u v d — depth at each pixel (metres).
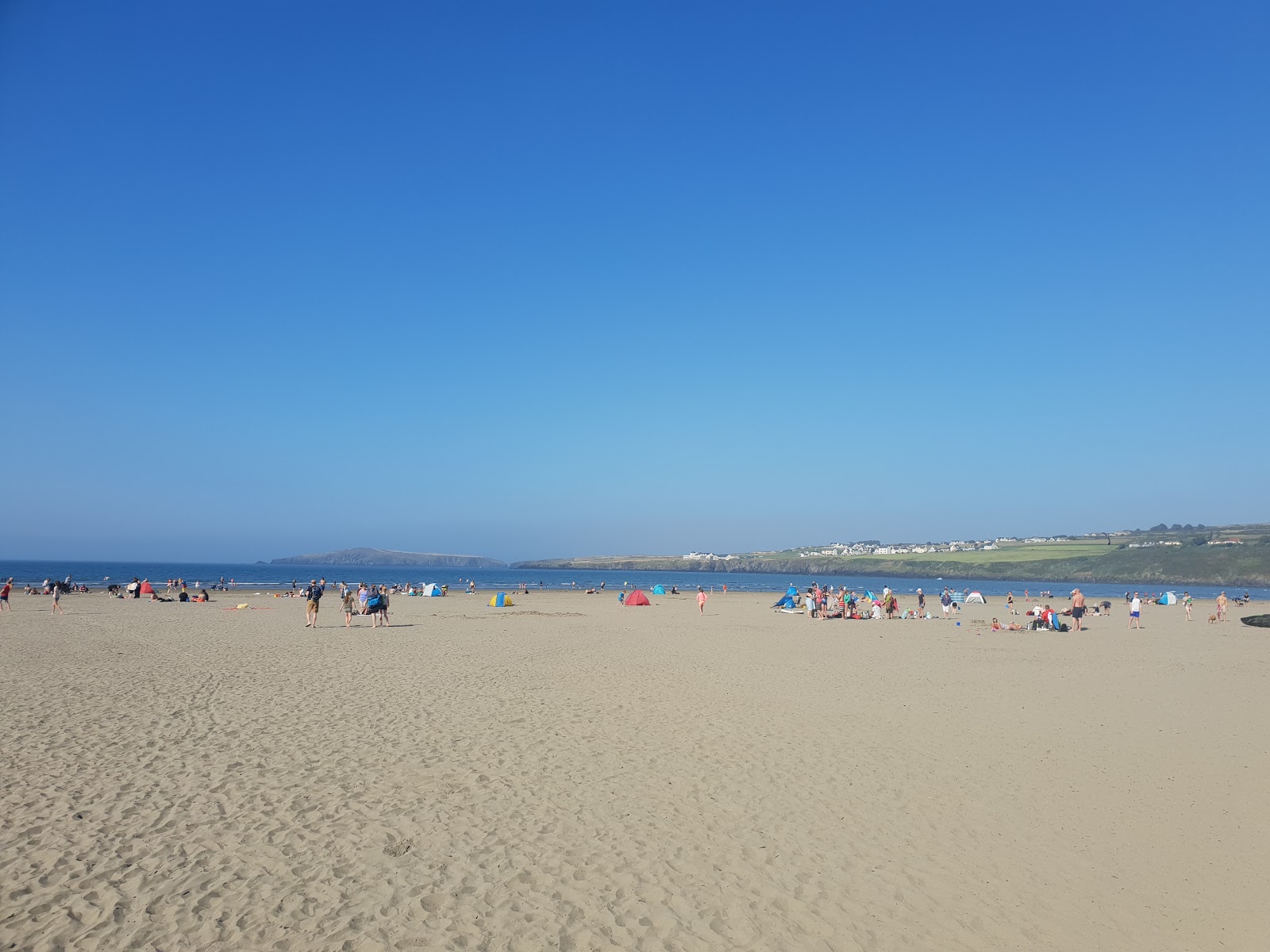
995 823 8.12
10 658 18.64
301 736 11.14
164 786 8.63
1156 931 5.90
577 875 6.61
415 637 26.75
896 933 5.77
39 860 6.53
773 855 7.14
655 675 18.05
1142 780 9.68
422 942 5.40
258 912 5.76
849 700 15.02
